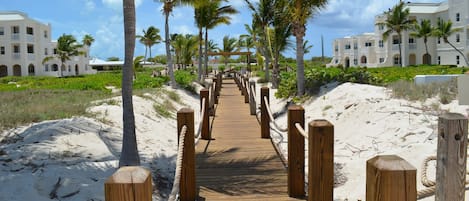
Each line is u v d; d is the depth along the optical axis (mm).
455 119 3350
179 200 5656
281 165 7379
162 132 11766
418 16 57250
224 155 8148
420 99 11859
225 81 38875
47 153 7992
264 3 27547
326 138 4281
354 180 7223
